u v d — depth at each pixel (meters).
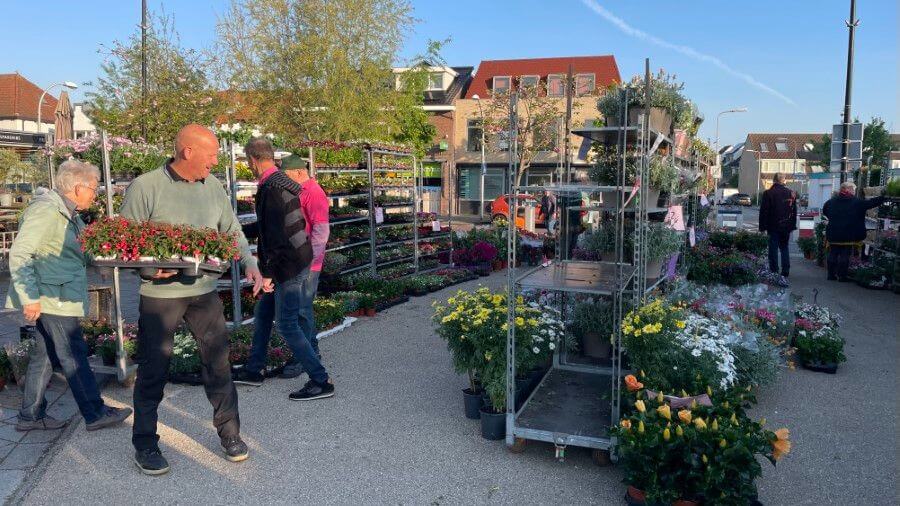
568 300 5.73
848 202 11.23
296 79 19.12
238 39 19.17
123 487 3.70
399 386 5.49
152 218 3.80
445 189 35.81
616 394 3.98
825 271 12.91
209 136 3.82
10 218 12.07
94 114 15.27
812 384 5.64
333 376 5.77
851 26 14.70
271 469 3.94
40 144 14.30
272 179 4.88
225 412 3.98
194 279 3.79
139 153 6.95
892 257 10.89
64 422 4.60
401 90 21.55
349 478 3.83
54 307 4.23
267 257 4.92
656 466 3.31
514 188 4.04
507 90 29.03
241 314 7.29
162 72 14.66
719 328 5.14
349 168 9.80
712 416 3.61
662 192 5.59
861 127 14.73
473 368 4.60
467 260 12.70
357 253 9.98
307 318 5.48
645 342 4.02
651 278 5.11
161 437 4.38
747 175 74.50
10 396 5.20
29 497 3.57
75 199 4.36
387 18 19.44
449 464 4.02
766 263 12.73
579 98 28.72
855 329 7.80
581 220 6.68
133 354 5.52
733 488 3.22
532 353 4.67
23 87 37.84
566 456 4.14
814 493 3.67
